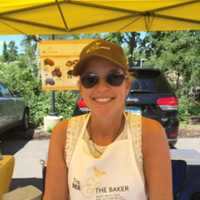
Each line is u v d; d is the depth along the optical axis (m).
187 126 12.22
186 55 13.10
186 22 5.02
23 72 12.95
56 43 5.96
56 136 1.71
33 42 15.81
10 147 9.48
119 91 1.63
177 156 3.97
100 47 1.60
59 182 1.68
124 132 1.62
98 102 1.62
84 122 1.68
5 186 3.66
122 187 1.56
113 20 4.91
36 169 6.97
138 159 1.58
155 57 13.84
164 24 5.16
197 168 3.36
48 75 6.01
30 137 10.98
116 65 1.60
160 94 6.81
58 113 12.38
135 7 4.36
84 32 5.38
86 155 1.61
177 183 3.03
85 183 1.58
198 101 14.23
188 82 13.77
